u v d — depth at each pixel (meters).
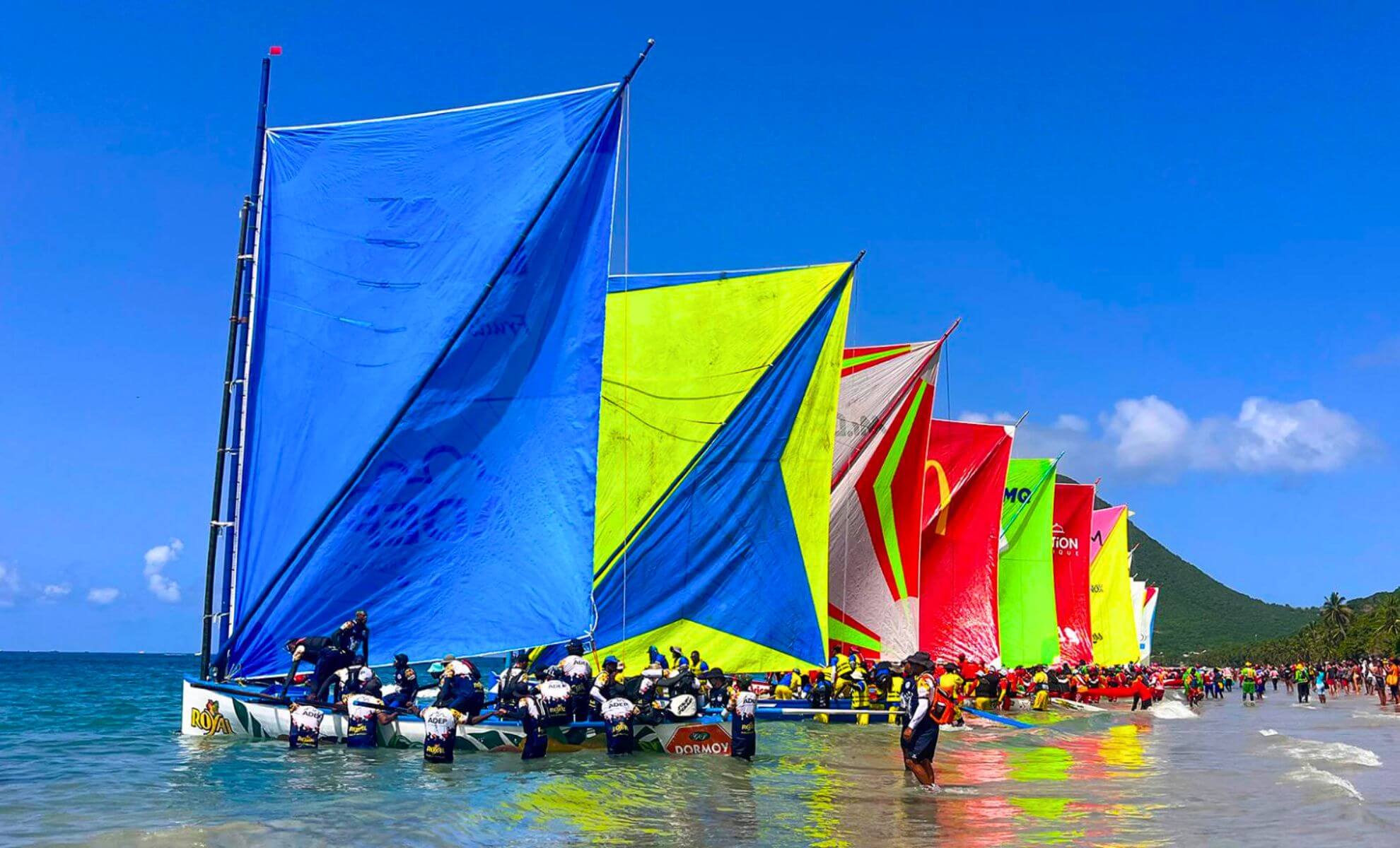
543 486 24.73
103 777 19.23
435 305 24.30
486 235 24.55
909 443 42.19
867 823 16.27
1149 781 22.42
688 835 14.85
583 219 25.22
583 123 25.14
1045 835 15.55
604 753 23.48
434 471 24.09
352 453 23.70
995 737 34.38
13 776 19.58
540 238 24.83
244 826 14.51
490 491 24.42
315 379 23.77
